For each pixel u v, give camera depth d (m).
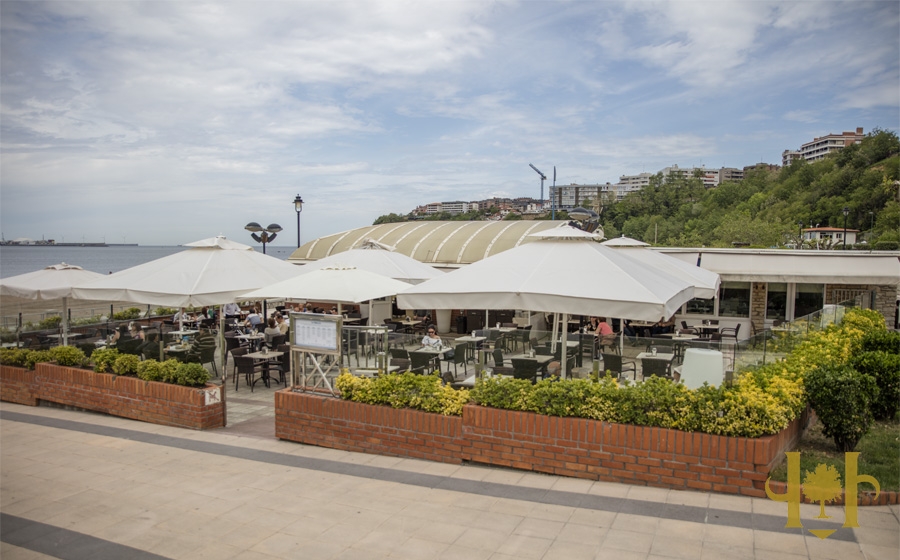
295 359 10.43
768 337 11.01
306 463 8.80
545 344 13.68
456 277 10.27
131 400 12.02
